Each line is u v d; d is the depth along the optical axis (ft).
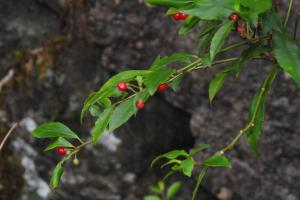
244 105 14.80
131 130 16.17
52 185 7.81
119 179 16.21
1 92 16.62
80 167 16.25
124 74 7.05
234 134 15.07
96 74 16.21
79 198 16.43
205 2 6.15
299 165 14.62
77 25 16.06
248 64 14.56
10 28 16.74
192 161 7.13
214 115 15.24
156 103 16.16
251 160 15.02
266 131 14.66
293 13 13.66
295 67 6.59
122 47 15.67
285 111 14.42
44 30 16.60
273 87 14.43
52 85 16.37
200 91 15.23
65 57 16.35
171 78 7.42
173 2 6.68
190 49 14.94
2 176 16.71
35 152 16.62
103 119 7.36
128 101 7.34
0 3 16.74
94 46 16.08
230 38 14.29
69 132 7.90
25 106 16.58
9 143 16.74
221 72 8.25
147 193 16.21
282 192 14.87
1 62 16.74
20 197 16.76
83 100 16.22
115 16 15.52
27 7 16.74
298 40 7.66
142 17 15.34
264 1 5.93
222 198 15.64
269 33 7.35
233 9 6.12
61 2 16.11
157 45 15.37
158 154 16.29
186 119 16.19
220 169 15.48
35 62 16.52
